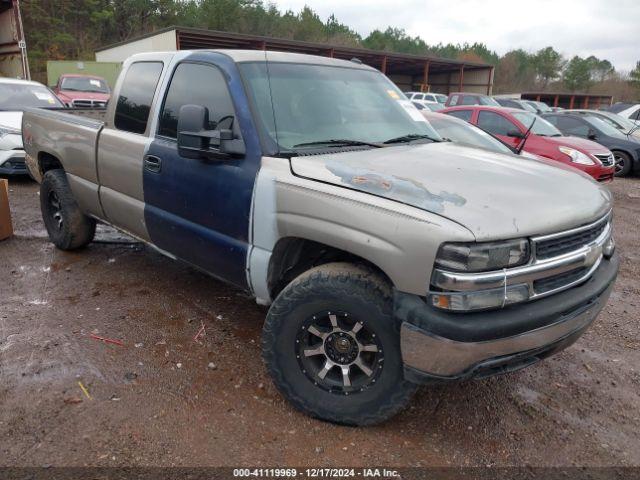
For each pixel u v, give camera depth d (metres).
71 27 49.00
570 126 13.76
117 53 29.45
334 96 3.59
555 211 2.59
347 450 2.70
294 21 61.53
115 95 4.27
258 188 2.99
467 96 20.75
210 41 27.41
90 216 4.99
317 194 2.72
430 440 2.81
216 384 3.22
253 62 3.40
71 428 2.78
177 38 24.97
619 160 12.94
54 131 4.99
